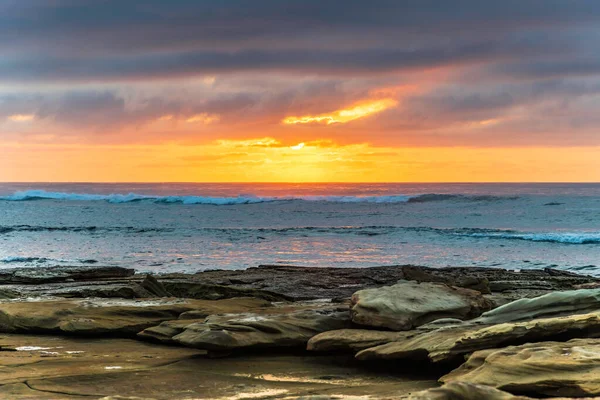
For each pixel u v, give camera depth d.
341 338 9.76
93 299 14.23
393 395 7.38
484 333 8.51
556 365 7.05
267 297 15.78
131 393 7.89
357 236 41.19
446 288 11.62
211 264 26.80
